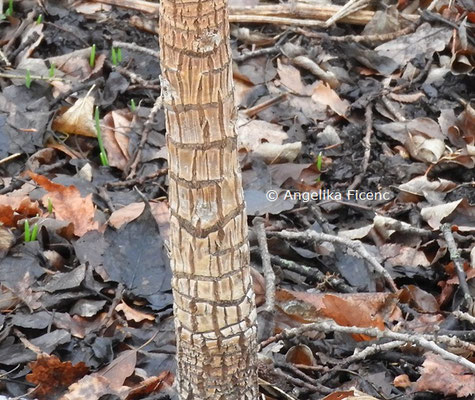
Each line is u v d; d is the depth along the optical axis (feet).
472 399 12.54
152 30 20.97
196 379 10.66
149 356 13.06
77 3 21.33
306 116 19.06
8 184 16.47
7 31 20.40
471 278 14.79
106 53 19.94
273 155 17.56
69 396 12.03
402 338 12.51
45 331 13.44
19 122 17.48
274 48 20.34
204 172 9.39
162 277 14.33
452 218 16.26
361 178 17.58
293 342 13.37
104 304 13.89
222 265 9.84
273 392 12.71
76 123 17.63
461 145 18.40
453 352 13.30
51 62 19.30
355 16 21.61
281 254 15.46
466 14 21.36
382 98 19.30
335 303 13.62
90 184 16.46
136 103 18.98
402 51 20.65
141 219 14.98
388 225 15.89
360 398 11.93
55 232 15.07
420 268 15.40
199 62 8.87
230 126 9.33
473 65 20.48
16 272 14.21
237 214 9.74
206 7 8.65
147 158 17.48
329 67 20.21
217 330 10.23
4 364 12.81
